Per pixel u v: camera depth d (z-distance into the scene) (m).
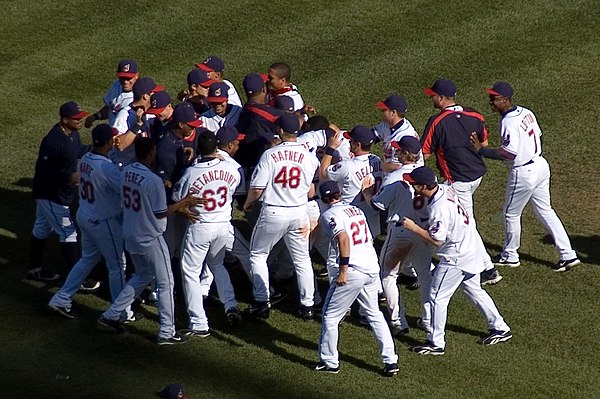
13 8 76.50
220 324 44.00
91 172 41.97
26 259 49.34
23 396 38.00
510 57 68.00
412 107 63.44
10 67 70.06
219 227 42.16
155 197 40.19
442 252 40.97
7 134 62.47
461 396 38.72
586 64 66.94
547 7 72.75
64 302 43.38
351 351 41.91
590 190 55.41
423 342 42.62
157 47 71.31
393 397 38.56
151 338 42.59
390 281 43.03
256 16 73.88
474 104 63.47
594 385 39.56
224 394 38.53
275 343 42.44
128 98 50.97
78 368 40.06
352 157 45.47
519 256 49.91
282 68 50.22
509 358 41.41
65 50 71.69
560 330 43.38
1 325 43.09
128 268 47.81
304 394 38.66
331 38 71.06
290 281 47.19
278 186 42.62
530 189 47.56
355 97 64.94
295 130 42.81
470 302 45.88
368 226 43.16
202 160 41.66
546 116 62.12
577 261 48.53
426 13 72.88
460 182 47.06
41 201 46.19
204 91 49.12
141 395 38.25
